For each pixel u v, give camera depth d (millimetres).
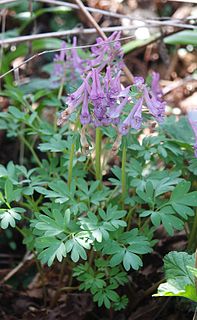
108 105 312
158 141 372
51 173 390
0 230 485
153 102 314
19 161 543
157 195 340
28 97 493
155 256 414
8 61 558
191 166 354
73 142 328
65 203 347
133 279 394
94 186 351
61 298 401
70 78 449
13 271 440
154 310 377
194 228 368
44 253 306
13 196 332
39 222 315
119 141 319
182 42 481
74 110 322
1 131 561
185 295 282
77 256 302
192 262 311
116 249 316
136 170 363
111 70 343
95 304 385
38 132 401
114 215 325
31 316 385
